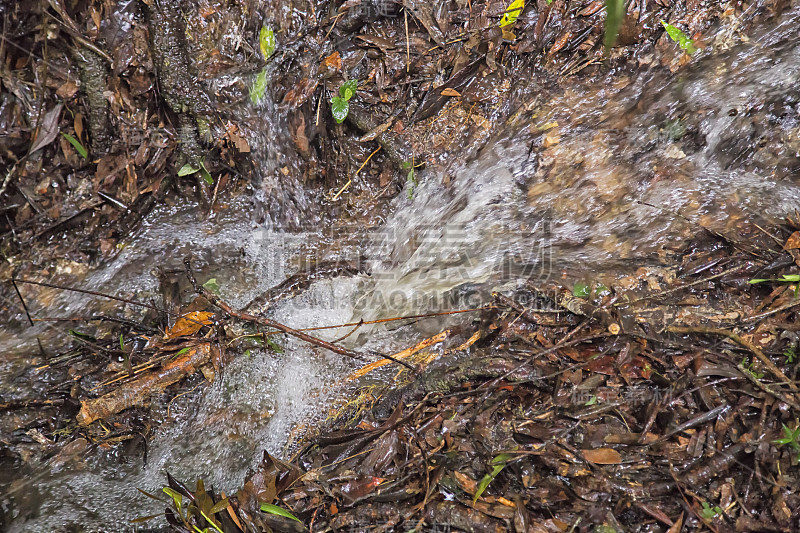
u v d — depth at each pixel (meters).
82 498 2.42
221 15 2.91
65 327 2.86
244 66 2.96
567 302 2.56
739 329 2.32
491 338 2.54
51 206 3.06
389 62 2.98
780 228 2.64
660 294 2.53
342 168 3.18
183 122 3.05
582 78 2.95
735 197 2.83
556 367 2.33
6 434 2.55
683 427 2.09
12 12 2.84
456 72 2.96
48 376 2.69
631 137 2.96
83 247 3.12
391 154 3.09
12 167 2.98
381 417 2.44
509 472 2.12
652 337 2.34
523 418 2.24
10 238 3.03
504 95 3.00
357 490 2.17
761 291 2.46
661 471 2.03
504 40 2.91
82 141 3.06
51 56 2.92
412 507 2.09
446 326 2.71
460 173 3.06
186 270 3.01
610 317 2.43
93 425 2.57
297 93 3.00
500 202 3.05
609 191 2.95
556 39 2.91
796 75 2.83
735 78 2.87
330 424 2.49
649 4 2.82
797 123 2.88
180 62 2.94
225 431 2.57
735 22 2.80
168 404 2.64
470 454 2.19
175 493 2.28
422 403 2.38
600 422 2.18
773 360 2.20
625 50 2.88
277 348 2.77
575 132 2.98
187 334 2.76
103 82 2.98
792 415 2.03
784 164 2.90
